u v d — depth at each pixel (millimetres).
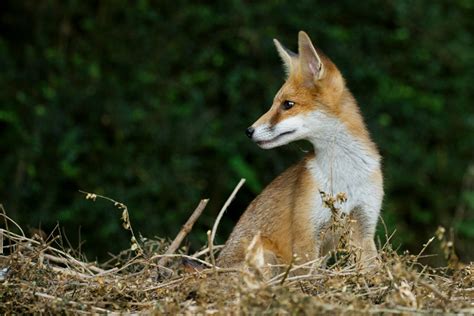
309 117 10062
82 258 11312
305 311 7145
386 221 15758
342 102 10117
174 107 16344
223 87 16891
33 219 14438
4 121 15961
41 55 16344
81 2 17250
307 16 17312
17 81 16062
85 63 16453
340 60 17219
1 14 17109
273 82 16672
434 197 17828
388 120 17672
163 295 8211
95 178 15422
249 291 7324
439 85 18438
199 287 7879
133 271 9516
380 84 17641
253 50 17094
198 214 9961
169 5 17266
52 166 15281
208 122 16141
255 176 16406
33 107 15641
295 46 16953
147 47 16844
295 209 9891
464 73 18688
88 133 15805
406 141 17562
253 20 17156
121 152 15633
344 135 10008
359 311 7137
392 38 18156
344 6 18125
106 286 8234
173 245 9859
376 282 7926
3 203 14688
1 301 7891
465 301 7758
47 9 16953
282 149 16453
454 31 18766
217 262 10281
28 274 8320
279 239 10047
